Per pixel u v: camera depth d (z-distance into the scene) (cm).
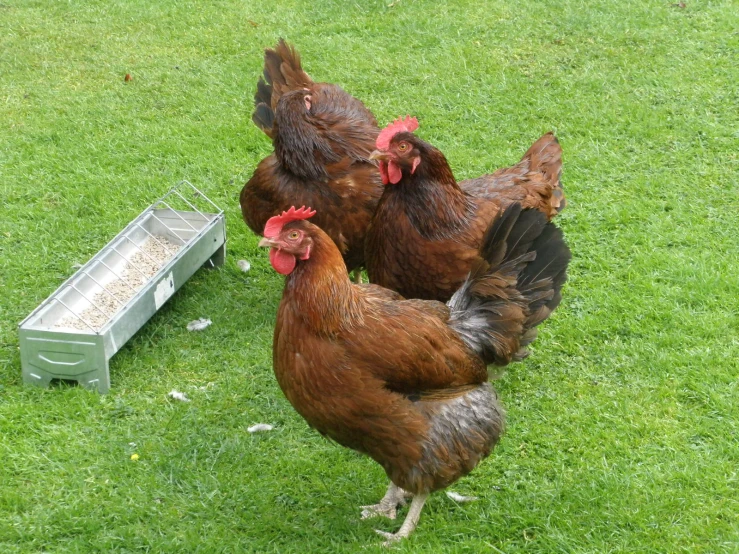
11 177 340
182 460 259
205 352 287
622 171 344
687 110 370
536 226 245
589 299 299
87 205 330
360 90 384
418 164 257
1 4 452
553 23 429
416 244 260
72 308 283
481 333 246
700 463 257
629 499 250
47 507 248
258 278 311
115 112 373
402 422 235
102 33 427
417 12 445
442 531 246
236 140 361
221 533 245
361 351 231
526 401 273
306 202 278
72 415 266
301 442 265
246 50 413
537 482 256
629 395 274
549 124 366
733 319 290
